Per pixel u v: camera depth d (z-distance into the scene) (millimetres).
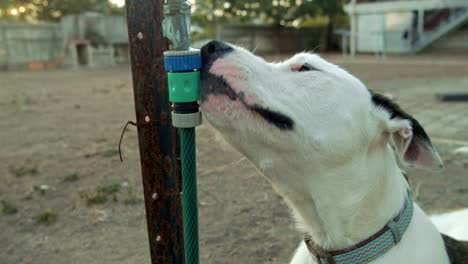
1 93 4141
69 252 1156
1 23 7848
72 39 8625
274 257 1103
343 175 725
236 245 1153
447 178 1552
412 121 750
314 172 726
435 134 2111
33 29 8227
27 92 4195
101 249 1165
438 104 2893
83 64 8641
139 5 724
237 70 690
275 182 754
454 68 5430
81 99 3662
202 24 10484
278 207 1357
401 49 8953
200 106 704
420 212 774
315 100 718
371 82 4133
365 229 727
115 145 2061
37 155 1964
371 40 9391
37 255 1146
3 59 7848
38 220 1308
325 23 11445
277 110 697
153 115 750
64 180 1626
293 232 1207
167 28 668
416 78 4418
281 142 705
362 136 730
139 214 1350
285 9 10055
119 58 9164
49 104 3412
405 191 760
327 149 711
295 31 10727
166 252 794
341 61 6969
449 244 807
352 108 726
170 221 785
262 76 709
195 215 697
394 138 754
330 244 751
